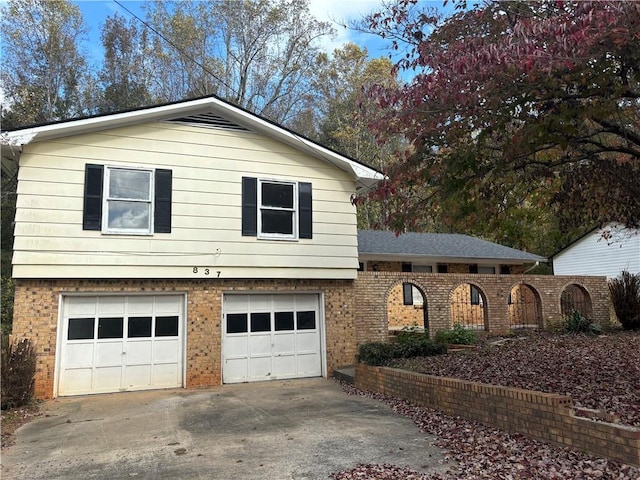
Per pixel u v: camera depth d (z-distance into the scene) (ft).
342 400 30.94
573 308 59.62
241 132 40.55
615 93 19.49
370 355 35.32
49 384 33.22
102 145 36.14
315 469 18.06
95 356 35.17
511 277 53.62
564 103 20.18
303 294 42.34
